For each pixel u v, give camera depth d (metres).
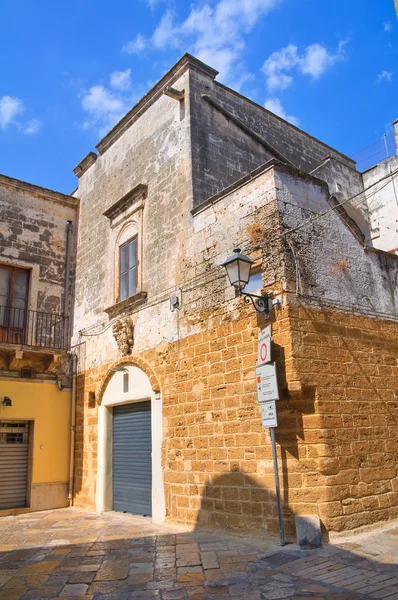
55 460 13.60
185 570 6.44
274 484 7.70
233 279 8.07
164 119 12.56
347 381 8.34
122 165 14.19
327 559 6.41
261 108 13.98
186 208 10.98
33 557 7.68
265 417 7.69
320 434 7.58
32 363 13.92
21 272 15.08
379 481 8.12
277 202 8.64
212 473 8.90
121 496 11.72
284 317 8.00
